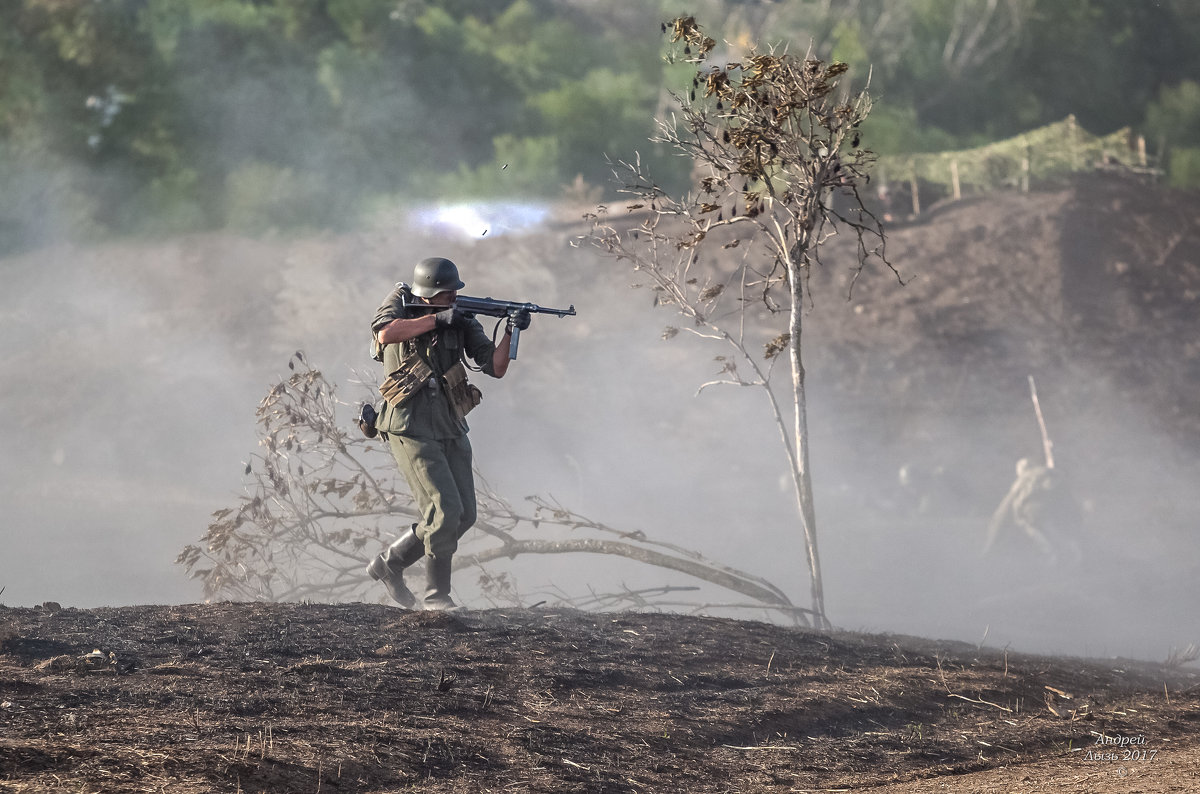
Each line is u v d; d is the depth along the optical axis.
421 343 22.38
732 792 15.23
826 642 23.42
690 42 29.44
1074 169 119.88
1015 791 15.12
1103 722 20.08
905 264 103.12
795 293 30.05
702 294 31.25
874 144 121.62
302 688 16.34
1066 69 167.00
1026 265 102.31
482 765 14.67
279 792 12.76
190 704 15.12
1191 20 171.88
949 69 159.25
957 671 22.41
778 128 28.84
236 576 31.64
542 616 22.88
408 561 23.39
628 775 15.14
